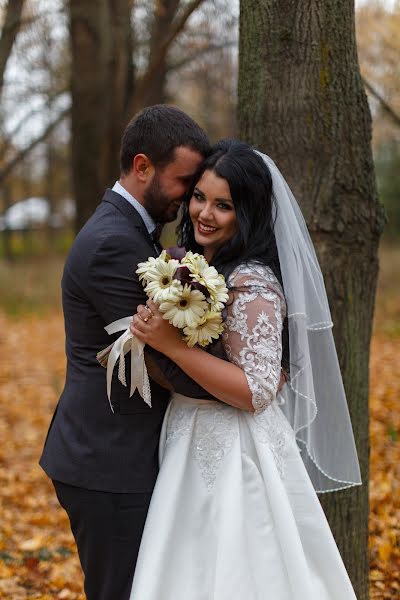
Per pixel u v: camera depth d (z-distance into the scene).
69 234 29.61
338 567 2.39
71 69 7.68
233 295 2.32
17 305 16.47
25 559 4.19
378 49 9.23
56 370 10.19
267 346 2.29
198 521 2.36
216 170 2.38
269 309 2.31
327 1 2.78
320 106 2.80
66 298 2.51
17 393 8.84
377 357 10.28
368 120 2.89
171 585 2.31
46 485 5.68
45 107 9.73
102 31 7.43
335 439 2.70
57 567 4.08
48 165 23.45
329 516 2.99
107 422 2.43
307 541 2.40
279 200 2.44
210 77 11.43
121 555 2.45
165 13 7.40
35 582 3.94
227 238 2.47
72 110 7.73
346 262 2.90
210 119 13.14
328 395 2.68
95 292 2.38
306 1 2.77
